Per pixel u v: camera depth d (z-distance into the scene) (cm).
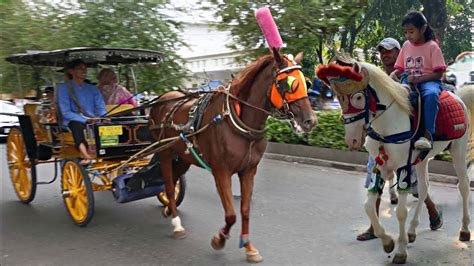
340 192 709
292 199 667
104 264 444
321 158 967
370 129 418
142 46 988
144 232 536
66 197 577
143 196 552
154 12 1039
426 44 436
